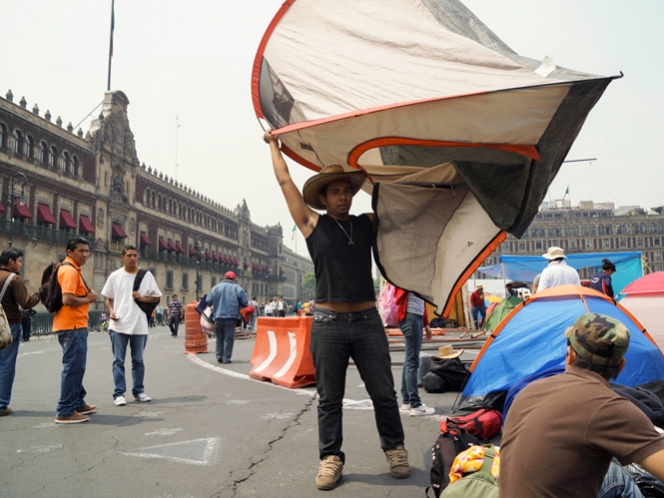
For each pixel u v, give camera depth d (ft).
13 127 118.21
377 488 10.62
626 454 5.33
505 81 9.18
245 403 19.86
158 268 186.09
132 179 170.81
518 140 9.96
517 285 68.59
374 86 10.17
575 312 14.12
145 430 15.71
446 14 10.91
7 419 17.49
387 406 11.14
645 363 13.69
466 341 45.65
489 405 14.06
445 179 11.90
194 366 33.78
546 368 13.57
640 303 21.08
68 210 137.28
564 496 5.62
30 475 11.66
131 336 20.71
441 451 9.65
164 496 10.30
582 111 9.20
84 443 14.28
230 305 35.96
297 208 11.05
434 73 9.88
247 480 11.18
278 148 11.28
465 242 12.12
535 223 321.11
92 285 144.46
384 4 11.05
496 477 7.84
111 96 160.56
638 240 315.78
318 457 12.79
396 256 11.85
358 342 10.94
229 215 268.82
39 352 50.42
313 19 11.22
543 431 5.79
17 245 117.39
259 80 11.50
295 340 24.97
